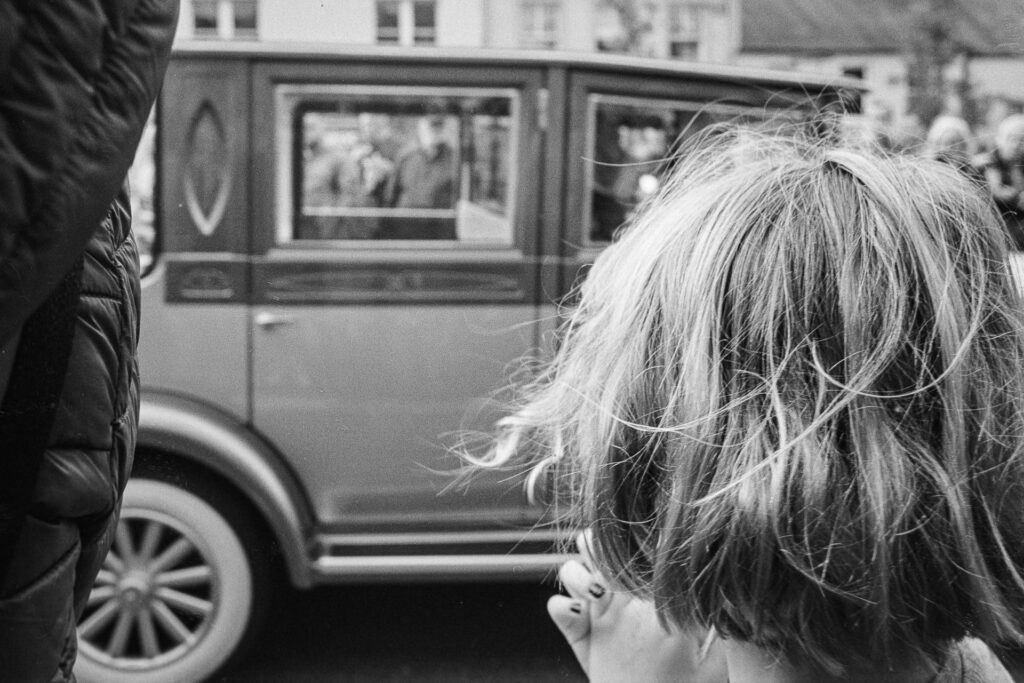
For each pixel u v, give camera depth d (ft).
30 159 1.80
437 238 9.18
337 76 9.04
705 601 2.11
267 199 8.96
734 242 2.19
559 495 2.53
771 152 2.66
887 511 1.99
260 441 8.84
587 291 2.57
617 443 2.24
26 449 2.12
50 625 2.22
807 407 2.06
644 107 9.46
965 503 2.04
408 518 8.96
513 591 9.25
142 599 8.52
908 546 2.06
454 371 9.04
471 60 9.16
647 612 2.61
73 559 2.30
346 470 8.96
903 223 2.16
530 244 9.25
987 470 2.11
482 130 9.25
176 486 8.55
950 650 2.26
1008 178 11.00
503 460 2.71
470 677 8.53
